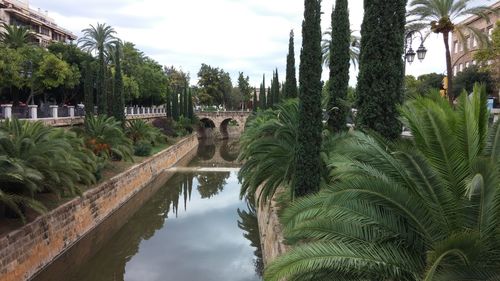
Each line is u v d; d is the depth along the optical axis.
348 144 6.21
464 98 5.37
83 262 15.48
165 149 37.97
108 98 31.56
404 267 5.23
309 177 11.11
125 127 32.22
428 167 5.14
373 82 8.22
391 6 8.19
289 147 12.88
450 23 16.72
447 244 4.35
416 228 5.41
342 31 14.02
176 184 32.09
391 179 5.56
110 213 20.44
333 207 5.62
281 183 14.12
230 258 16.02
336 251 5.23
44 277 12.83
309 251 5.29
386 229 5.57
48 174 12.89
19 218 12.43
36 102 35.16
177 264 15.30
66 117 25.20
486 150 5.42
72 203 15.48
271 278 5.20
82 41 46.00
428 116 5.26
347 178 5.74
